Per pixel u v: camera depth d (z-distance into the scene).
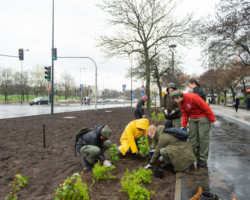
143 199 2.87
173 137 4.09
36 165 4.56
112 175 3.85
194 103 4.45
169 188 3.31
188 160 3.93
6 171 4.19
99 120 13.27
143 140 4.91
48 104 42.62
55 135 8.15
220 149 5.88
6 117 15.66
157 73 23.70
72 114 18.00
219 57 16.81
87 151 4.07
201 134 4.49
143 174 3.44
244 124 11.31
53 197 3.07
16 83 49.72
